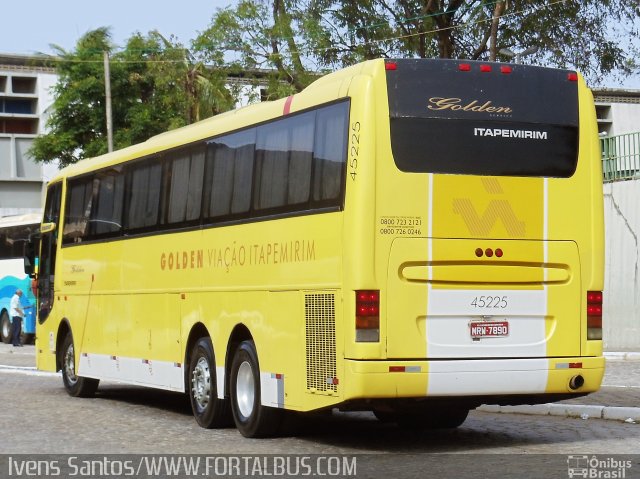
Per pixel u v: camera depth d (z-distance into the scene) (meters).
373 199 11.52
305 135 12.59
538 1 36.97
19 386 22.47
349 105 11.78
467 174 11.84
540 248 12.08
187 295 15.56
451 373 11.62
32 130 79.56
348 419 15.84
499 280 11.90
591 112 12.46
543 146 12.19
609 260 27.69
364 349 11.41
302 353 12.34
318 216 12.13
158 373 16.56
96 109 49.81
